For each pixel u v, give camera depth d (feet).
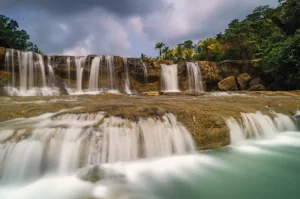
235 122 22.94
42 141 15.81
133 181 14.57
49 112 21.61
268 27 118.62
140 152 17.94
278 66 74.79
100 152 16.69
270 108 29.96
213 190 13.67
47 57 64.44
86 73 69.36
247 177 15.61
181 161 18.17
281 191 13.61
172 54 146.30
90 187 13.58
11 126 17.46
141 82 78.64
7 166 14.80
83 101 31.19
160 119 19.92
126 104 24.45
